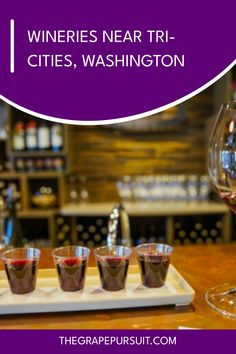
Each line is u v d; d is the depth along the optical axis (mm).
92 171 3359
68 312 686
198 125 3377
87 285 764
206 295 754
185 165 3393
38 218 3016
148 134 3359
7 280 789
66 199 3164
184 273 896
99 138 3336
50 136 2961
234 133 748
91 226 3195
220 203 3051
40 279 801
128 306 688
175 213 2879
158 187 3270
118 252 751
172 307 698
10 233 1266
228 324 638
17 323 651
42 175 2908
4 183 3070
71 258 716
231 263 973
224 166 757
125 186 3293
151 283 741
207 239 3189
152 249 776
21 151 2922
